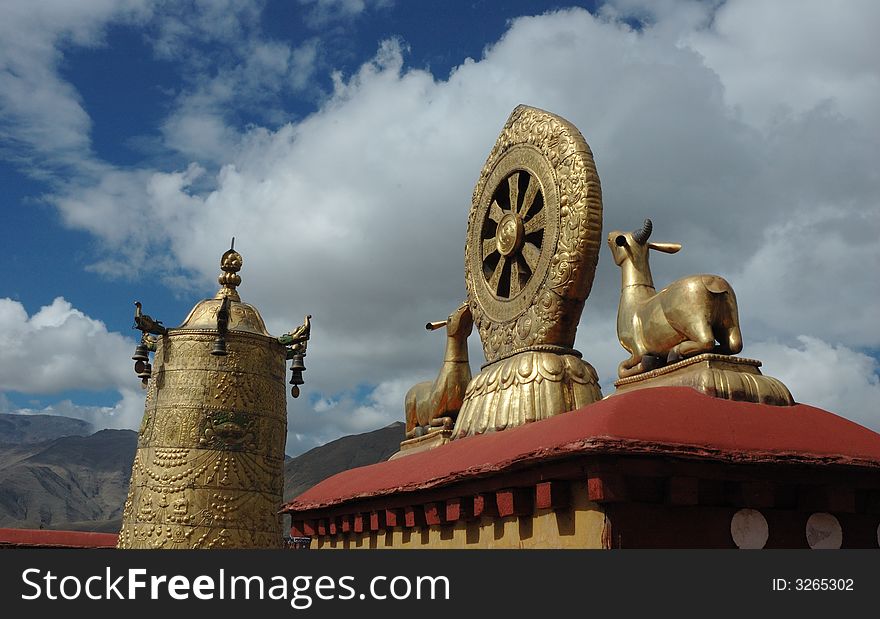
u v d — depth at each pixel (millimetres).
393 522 14031
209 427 25938
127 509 26641
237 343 26734
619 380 12375
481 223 17406
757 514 9656
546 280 14727
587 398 14227
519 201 16281
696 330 11273
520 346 15289
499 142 17172
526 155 15953
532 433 10906
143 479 25922
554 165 14953
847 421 10461
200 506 25484
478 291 17250
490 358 16438
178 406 26000
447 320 18516
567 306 14531
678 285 11742
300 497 18984
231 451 26078
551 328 14617
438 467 12703
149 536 25297
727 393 10492
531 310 15094
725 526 9492
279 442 27531
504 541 11203
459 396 18031
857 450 9734
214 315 27469
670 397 9953
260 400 26938
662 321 11906
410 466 14617
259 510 26297
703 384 10555
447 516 12078
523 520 10773
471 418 15133
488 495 11188
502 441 11664
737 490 9438
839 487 9633
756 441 9344
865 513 10211
